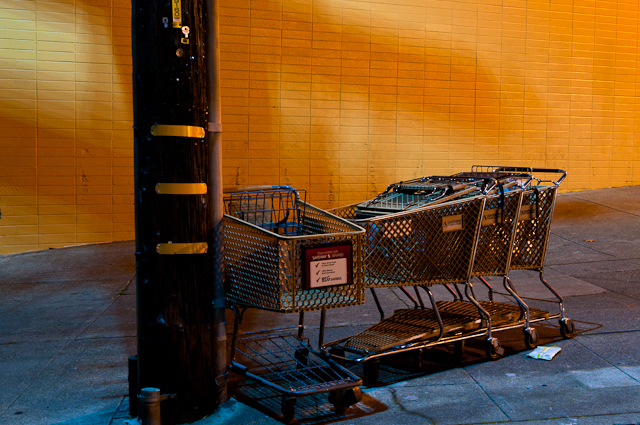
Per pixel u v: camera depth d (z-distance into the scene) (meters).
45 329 5.11
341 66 8.93
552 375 3.81
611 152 10.45
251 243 3.45
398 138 9.27
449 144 9.54
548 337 4.53
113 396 3.70
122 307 5.76
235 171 8.64
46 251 7.96
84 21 7.93
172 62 3.20
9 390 3.80
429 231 4.00
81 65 7.96
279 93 8.72
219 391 3.47
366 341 3.96
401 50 9.18
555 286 5.98
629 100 10.46
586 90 10.20
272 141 8.75
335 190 9.05
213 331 3.46
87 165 8.10
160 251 3.22
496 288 6.09
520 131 9.89
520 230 4.52
